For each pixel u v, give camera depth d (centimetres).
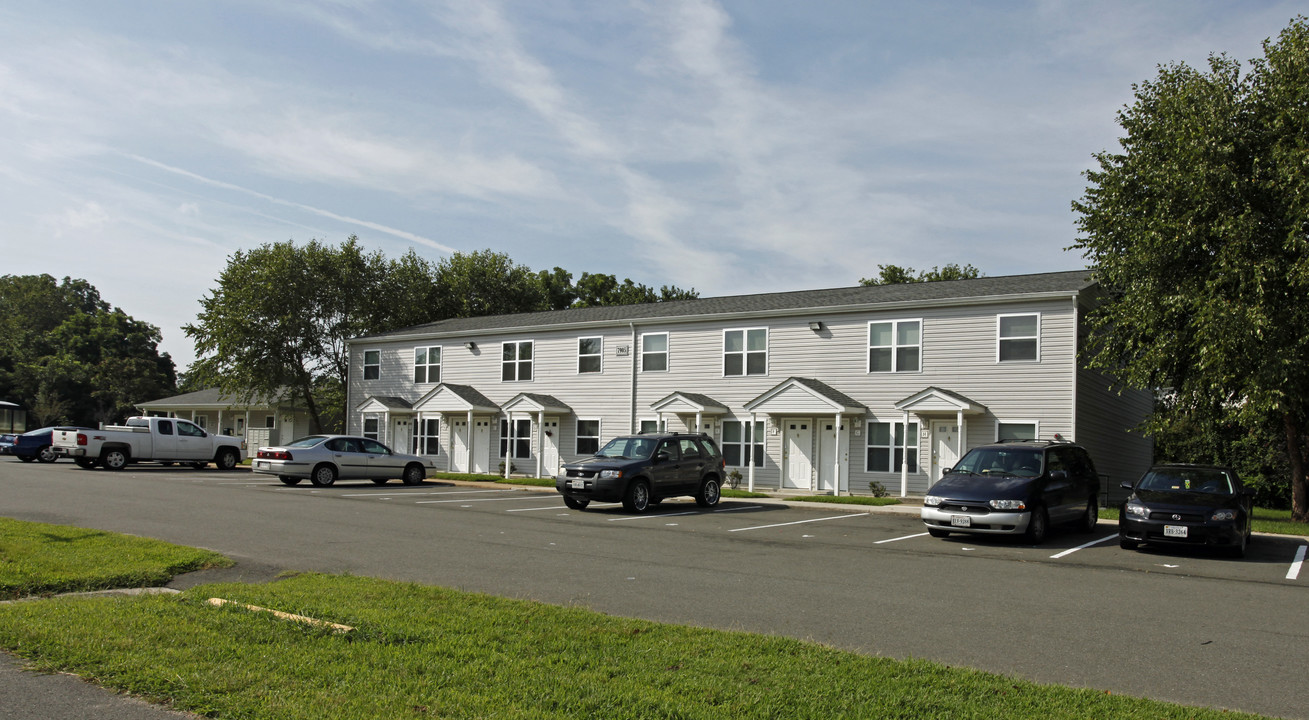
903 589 959
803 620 790
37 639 605
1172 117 1938
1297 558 1305
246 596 769
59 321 8681
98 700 502
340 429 4819
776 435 2600
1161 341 1920
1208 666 654
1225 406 2066
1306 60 1784
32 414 5912
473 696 504
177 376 8081
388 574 982
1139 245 1928
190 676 529
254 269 3956
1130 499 1386
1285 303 1752
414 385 3547
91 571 880
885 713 493
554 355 3136
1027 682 573
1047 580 1044
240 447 3114
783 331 2627
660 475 1903
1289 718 535
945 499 1429
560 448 3084
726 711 488
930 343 2367
